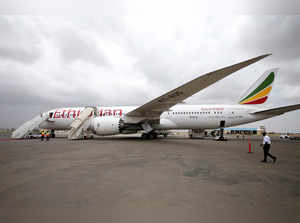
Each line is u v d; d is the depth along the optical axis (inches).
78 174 175.9
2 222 88.8
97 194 124.3
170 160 253.4
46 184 145.1
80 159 256.7
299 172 191.3
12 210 101.1
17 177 164.7
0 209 102.1
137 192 128.6
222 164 230.7
